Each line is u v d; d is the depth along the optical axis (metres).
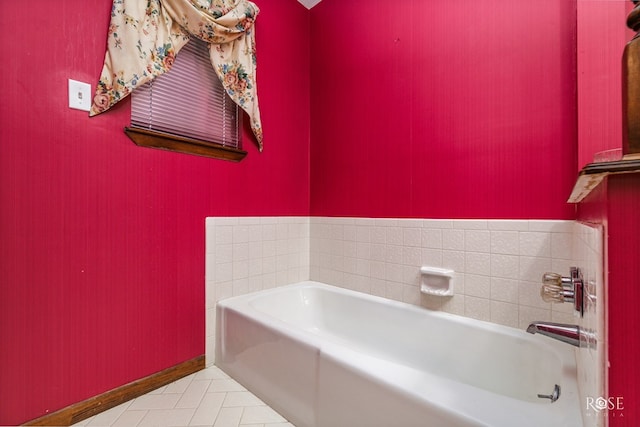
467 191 1.47
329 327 1.92
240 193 1.81
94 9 1.24
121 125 1.33
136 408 1.28
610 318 0.42
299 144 2.17
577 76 1.17
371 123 1.86
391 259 1.76
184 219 1.55
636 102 0.40
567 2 1.23
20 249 1.08
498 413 0.74
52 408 1.14
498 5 1.39
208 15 1.51
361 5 1.92
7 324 1.05
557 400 0.82
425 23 1.62
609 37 1.11
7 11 1.05
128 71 1.27
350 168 1.97
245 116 1.85
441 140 1.56
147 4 1.33
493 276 1.39
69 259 1.19
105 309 1.28
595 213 0.55
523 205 1.32
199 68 1.66
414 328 1.57
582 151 1.15
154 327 1.43
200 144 1.60
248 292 1.84
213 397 1.37
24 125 1.08
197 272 1.60
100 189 1.27
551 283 0.94
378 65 1.83
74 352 1.19
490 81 1.41
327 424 1.07
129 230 1.35
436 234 1.57
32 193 1.10
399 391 0.87
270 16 1.97
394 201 1.74
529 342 1.21
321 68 2.17
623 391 0.41
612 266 0.42
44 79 1.12
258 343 1.39
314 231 2.19
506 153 1.36
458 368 1.40
